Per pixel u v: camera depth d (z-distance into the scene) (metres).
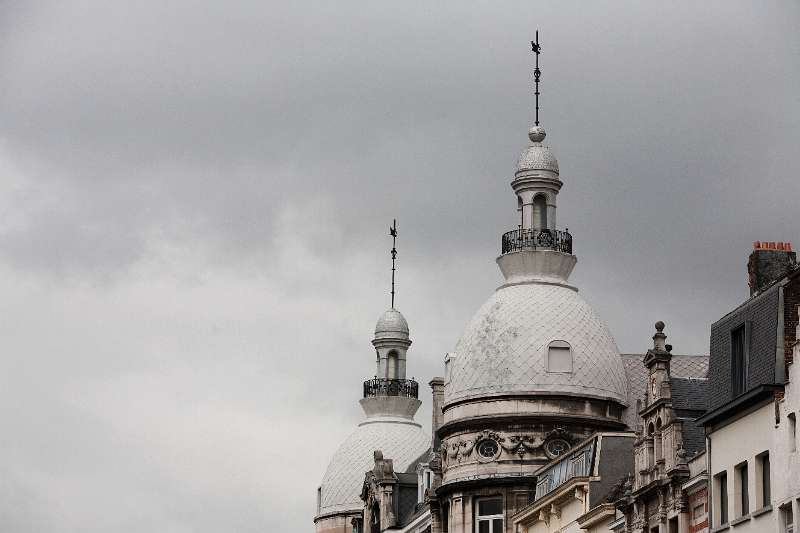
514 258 109.44
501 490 103.69
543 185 110.56
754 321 71.69
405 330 149.50
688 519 76.69
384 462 130.12
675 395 79.81
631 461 91.94
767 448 69.38
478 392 105.69
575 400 105.06
